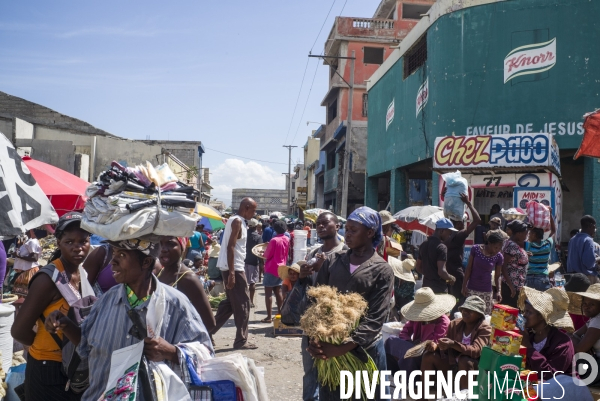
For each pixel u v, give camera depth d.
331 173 35.84
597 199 14.03
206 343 2.87
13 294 8.09
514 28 15.44
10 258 10.55
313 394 4.33
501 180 12.74
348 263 3.82
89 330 2.72
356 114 33.44
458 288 7.69
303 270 4.52
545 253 7.87
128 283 2.67
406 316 5.39
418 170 22.17
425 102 17.78
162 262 3.90
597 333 4.73
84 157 24.84
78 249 3.15
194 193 2.82
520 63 15.32
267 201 104.94
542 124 15.00
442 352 4.88
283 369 6.43
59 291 3.08
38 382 3.11
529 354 4.46
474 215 7.80
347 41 33.53
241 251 7.25
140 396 2.50
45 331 3.12
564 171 17.02
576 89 14.69
